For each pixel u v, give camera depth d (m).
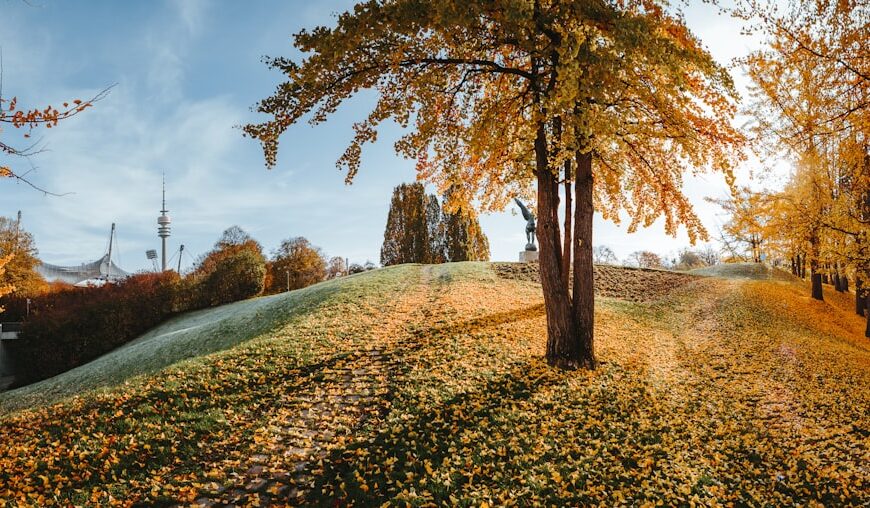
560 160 10.66
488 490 6.52
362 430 8.39
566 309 11.94
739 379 12.43
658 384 11.22
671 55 8.65
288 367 12.12
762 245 19.98
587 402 9.66
